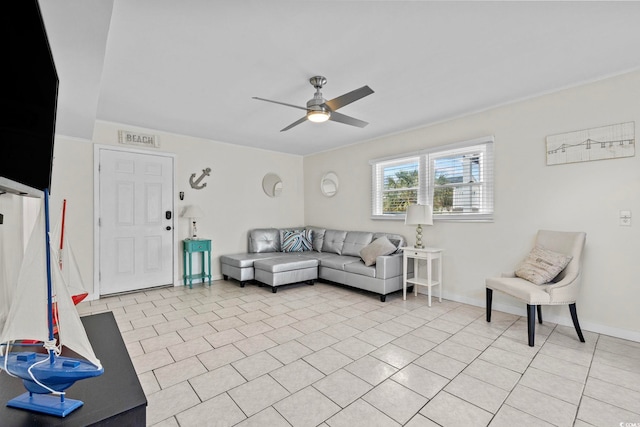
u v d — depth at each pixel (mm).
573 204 2814
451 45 2127
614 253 2611
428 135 3957
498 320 3043
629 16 1822
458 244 3676
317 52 2205
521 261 3150
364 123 2936
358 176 4934
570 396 1783
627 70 2510
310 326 2881
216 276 4820
